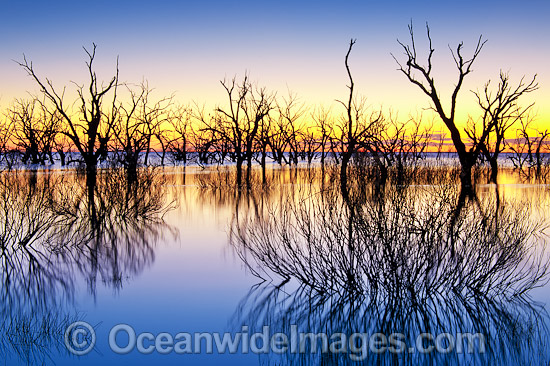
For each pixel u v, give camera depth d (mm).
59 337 6840
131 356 6258
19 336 6797
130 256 11289
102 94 29875
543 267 9531
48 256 11180
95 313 7770
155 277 9586
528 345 6332
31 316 7590
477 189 24234
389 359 6168
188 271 9984
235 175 36188
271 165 57000
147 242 12758
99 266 10445
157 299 8336
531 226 13008
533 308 7445
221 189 26234
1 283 9250
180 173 39500
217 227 14734
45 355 6281
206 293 8594
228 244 12406
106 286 9109
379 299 7863
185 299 8312
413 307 7598
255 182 29672
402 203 8297
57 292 8695
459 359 6105
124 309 7926
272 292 8508
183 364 6008
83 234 13570
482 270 8109
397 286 7734
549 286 8375
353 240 8211
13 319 7465
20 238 12062
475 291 8023
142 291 8766
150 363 6090
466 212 9438
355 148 26375
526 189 24312
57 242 12469
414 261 8023
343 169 24969
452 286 7973
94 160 29719
